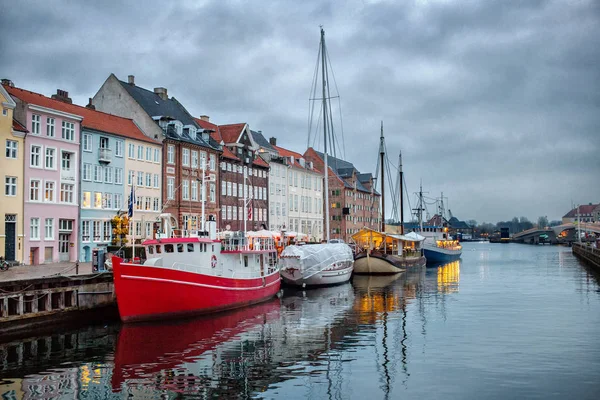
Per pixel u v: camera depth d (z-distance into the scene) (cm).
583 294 4681
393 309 3869
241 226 7769
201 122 7706
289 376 2178
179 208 6531
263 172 8469
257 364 2350
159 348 2644
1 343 2792
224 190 7438
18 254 4628
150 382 2112
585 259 9219
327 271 5406
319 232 10488
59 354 2539
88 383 2105
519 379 2098
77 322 3366
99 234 5503
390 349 2603
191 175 6781
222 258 3850
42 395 1972
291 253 5300
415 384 2061
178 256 3609
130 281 3120
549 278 6291
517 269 7869
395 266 7000
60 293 3278
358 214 12144
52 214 4969
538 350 2553
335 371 2241
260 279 4162
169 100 7412
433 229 11650
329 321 3369
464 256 12638
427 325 3212
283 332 3020
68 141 5159
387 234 7638
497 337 2853
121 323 3338
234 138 7806
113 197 5688
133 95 6506
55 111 5000
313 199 10288
